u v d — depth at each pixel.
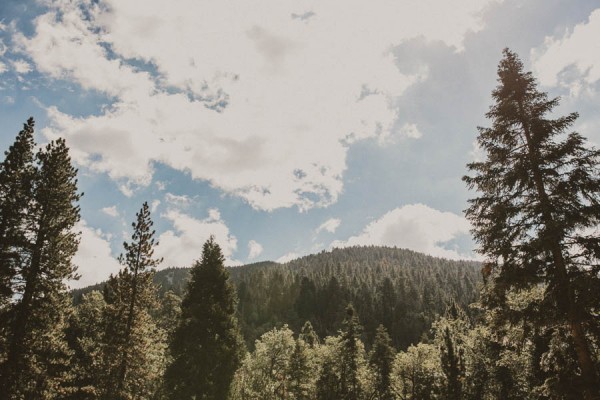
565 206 12.55
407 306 133.12
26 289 19.75
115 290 27.88
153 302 28.33
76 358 31.17
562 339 12.58
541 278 12.54
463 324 41.88
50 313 20.39
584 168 12.55
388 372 57.66
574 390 11.45
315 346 65.44
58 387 20.70
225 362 28.39
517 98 14.80
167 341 30.53
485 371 34.94
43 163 22.27
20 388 18.77
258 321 134.38
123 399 25.58
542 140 13.84
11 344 18.95
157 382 32.09
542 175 13.36
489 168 14.49
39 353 19.83
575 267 12.00
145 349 27.34
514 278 12.67
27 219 20.81
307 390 54.59
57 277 20.94
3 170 21.03
